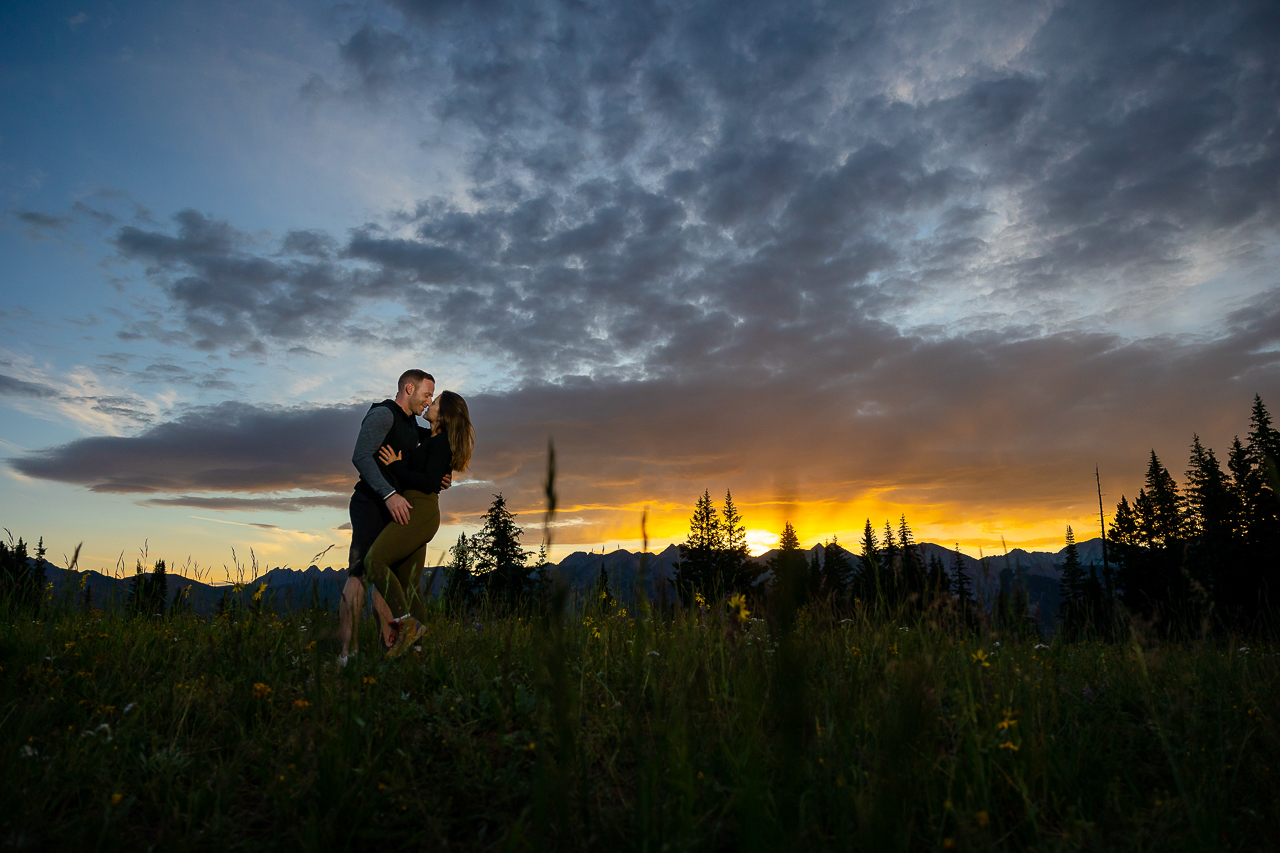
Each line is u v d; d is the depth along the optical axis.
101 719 2.73
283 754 2.36
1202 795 2.13
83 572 4.92
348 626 3.87
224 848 1.83
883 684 2.60
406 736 2.66
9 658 3.50
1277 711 2.76
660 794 1.93
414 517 4.23
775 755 2.00
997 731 2.42
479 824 2.06
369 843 1.94
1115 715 2.95
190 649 4.06
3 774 2.08
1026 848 1.86
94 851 1.80
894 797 1.29
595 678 3.08
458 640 4.02
